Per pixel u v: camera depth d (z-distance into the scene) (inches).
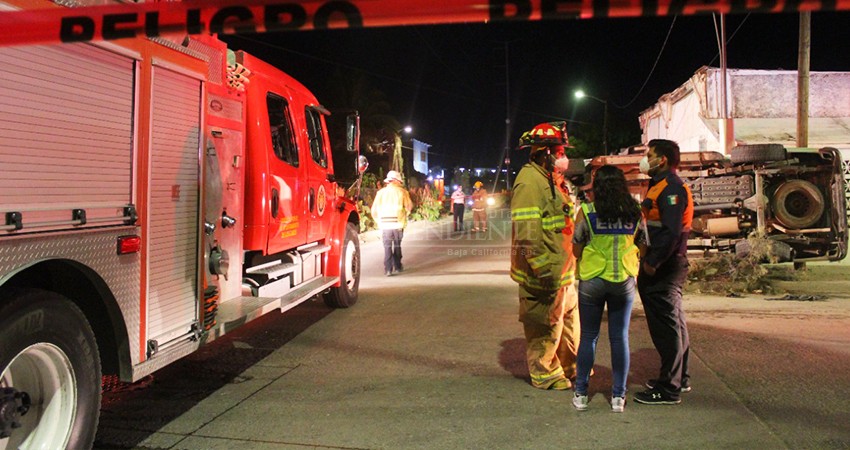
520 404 187.8
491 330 283.9
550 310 192.5
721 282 372.2
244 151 230.7
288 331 286.8
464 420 175.9
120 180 142.1
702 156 415.8
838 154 398.0
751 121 698.8
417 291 393.7
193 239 175.5
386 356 243.9
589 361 179.8
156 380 215.3
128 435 167.5
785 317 298.4
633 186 440.1
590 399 191.8
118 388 207.2
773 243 377.1
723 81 644.1
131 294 147.1
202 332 180.4
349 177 353.7
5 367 114.7
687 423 170.7
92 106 132.3
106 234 137.6
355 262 350.9
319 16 74.0
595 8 67.7
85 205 130.3
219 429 171.8
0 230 109.4
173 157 164.6
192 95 174.6
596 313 178.7
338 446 159.6
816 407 180.2
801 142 509.4
